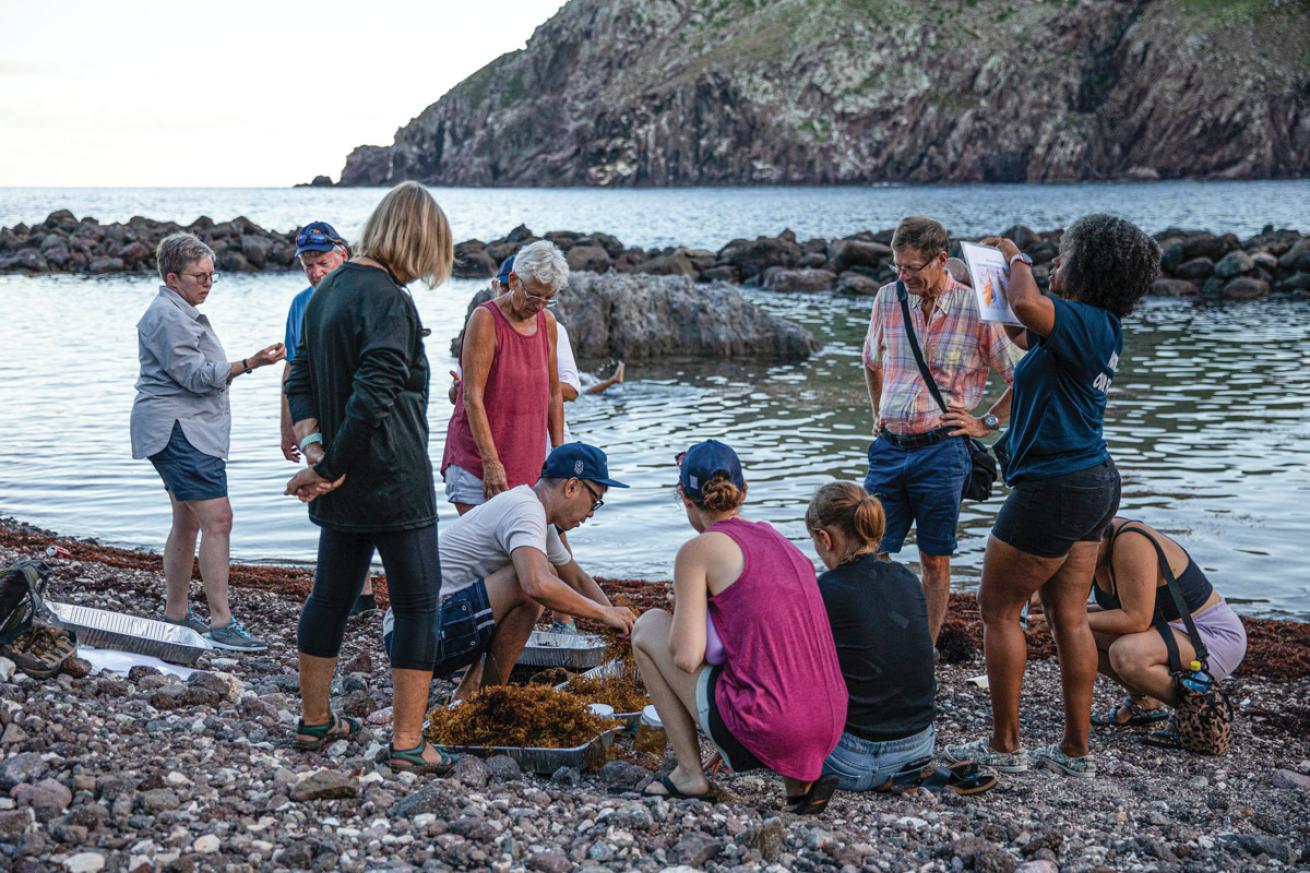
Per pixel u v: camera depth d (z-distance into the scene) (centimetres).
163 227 5012
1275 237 4144
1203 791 477
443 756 428
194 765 388
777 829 369
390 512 395
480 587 506
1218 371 1861
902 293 588
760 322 2170
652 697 427
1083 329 440
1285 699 603
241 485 1111
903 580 443
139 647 543
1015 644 480
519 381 595
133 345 2161
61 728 396
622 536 970
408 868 334
